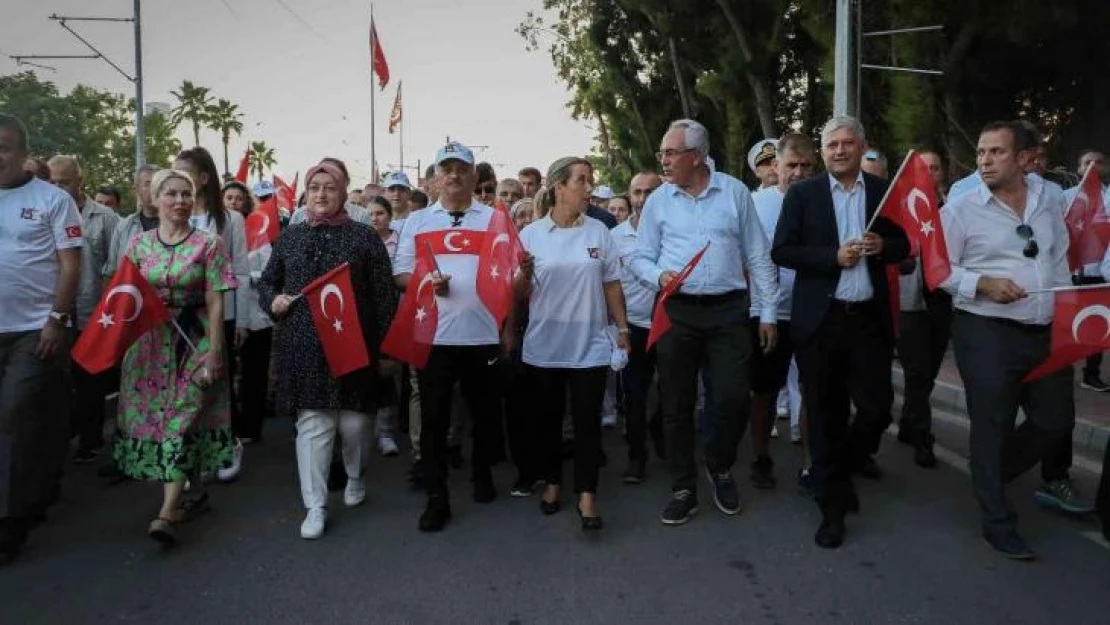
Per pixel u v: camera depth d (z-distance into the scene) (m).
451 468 5.96
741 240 4.71
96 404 5.95
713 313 4.60
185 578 3.93
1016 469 4.29
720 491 4.80
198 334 4.45
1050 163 18.80
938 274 4.14
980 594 3.66
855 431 4.24
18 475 4.22
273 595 3.74
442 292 4.60
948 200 4.84
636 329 5.55
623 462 6.02
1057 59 18.75
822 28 18.14
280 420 7.40
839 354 4.24
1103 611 3.48
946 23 16.62
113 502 5.06
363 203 8.23
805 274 4.38
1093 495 5.09
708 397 4.77
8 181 4.25
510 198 7.87
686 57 25.38
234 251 5.96
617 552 4.21
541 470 4.99
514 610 3.56
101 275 6.12
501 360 4.96
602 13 28.69
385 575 3.95
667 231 4.70
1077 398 7.62
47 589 3.82
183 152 5.65
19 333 4.27
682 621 3.45
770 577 3.88
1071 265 4.95
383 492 5.28
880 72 19.80
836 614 3.49
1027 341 4.11
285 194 9.73
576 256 4.59
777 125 25.58
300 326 4.49
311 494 4.50
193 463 4.50
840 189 4.37
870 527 4.50
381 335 4.71
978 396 4.14
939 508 4.80
